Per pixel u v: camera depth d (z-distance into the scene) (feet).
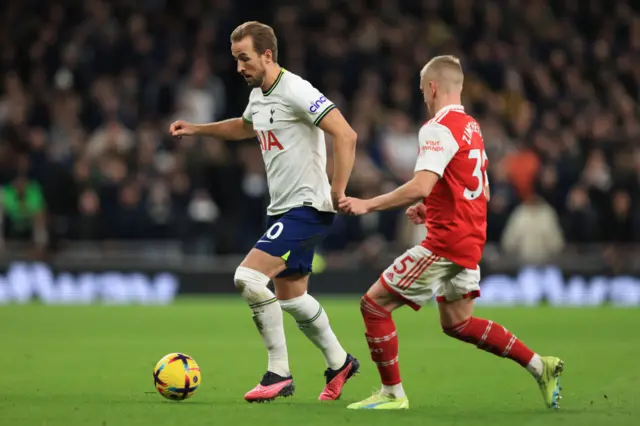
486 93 205.67
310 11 220.23
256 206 180.24
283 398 70.33
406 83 204.33
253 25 67.67
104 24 211.61
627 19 229.04
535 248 174.81
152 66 207.72
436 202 63.31
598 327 131.64
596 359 96.68
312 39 213.66
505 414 60.95
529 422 57.41
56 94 198.70
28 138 186.39
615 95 209.26
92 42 208.44
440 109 63.98
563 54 219.82
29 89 206.69
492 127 192.85
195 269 176.35
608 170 188.65
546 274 174.81
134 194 175.63
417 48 210.38
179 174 177.99
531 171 181.57
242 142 190.70
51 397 69.36
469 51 222.48
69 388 75.31
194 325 133.08
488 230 179.52
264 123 68.54
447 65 64.23
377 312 63.98
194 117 193.06
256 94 69.36
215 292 176.86
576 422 57.52
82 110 198.90
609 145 194.59
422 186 61.16
